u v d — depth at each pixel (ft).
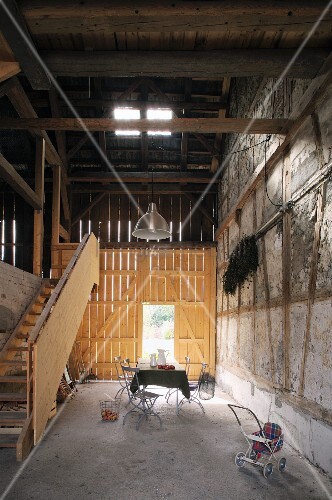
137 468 15.40
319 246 15.85
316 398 15.75
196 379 38.24
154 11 14.58
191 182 39.81
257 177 24.45
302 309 17.38
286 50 16.94
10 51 16.40
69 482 14.12
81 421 22.22
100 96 35.01
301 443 17.24
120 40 16.53
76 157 39.50
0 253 38.65
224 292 34.60
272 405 21.04
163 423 21.98
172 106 35.17
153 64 17.30
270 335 21.65
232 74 17.79
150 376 23.56
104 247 39.73
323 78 15.87
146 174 38.63
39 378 18.35
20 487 13.70
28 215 39.11
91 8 14.49
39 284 28.71
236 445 18.26
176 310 39.14
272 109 22.86
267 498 13.07
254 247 25.17
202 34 16.15
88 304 39.19
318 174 15.87
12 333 23.63
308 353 16.60
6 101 33.37
